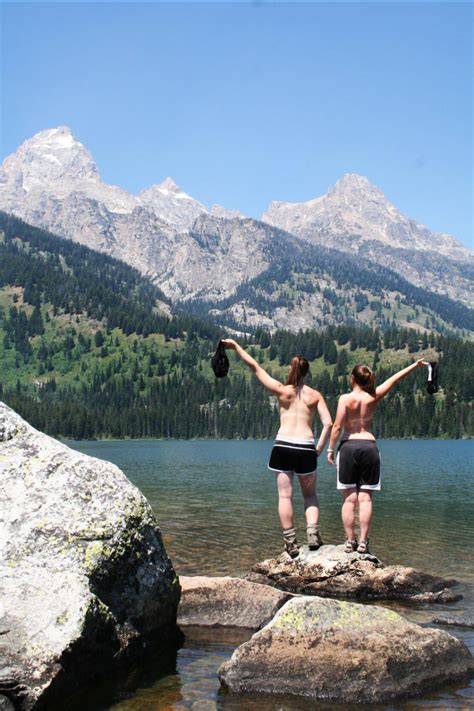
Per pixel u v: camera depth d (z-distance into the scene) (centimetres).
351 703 762
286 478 1330
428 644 842
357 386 1362
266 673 809
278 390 1315
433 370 1350
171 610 988
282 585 1294
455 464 7606
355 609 882
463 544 1819
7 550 856
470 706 751
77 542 868
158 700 767
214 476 5475
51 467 962
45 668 698
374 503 3014
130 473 5981
